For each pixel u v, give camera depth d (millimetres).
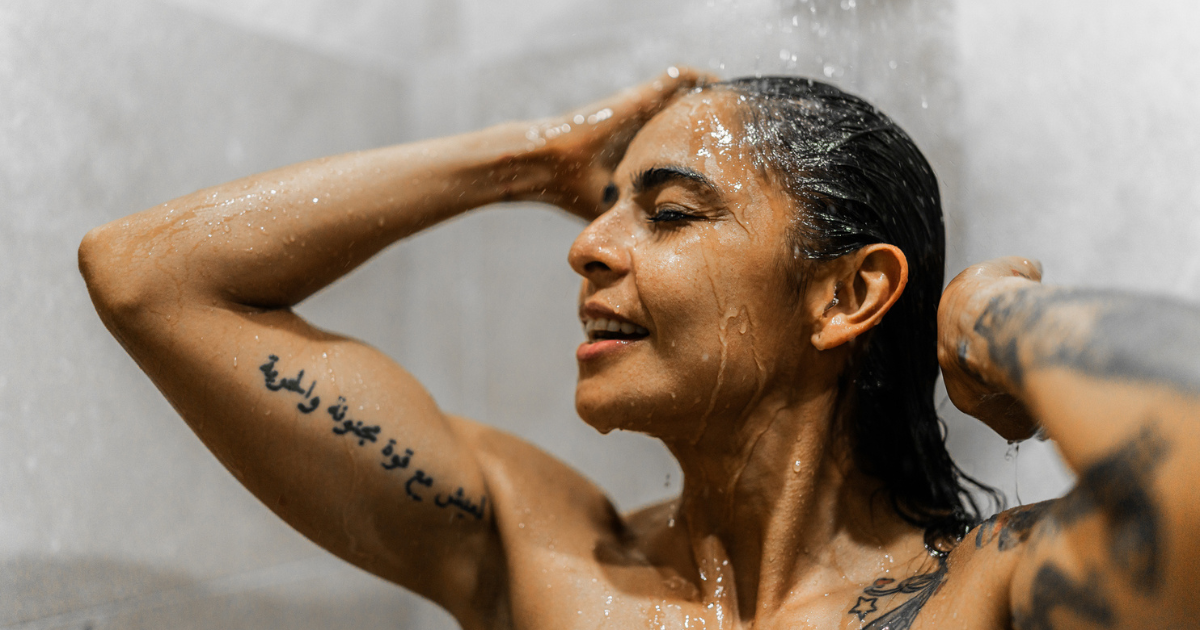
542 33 1175
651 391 574
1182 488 305
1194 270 832
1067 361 358
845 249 579
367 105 1207
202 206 598
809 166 582
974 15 917
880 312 575
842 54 899
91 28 846
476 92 1231
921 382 636
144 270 570
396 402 641
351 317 1201
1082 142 881
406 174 646
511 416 1230
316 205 614
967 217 918
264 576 1022
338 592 1131
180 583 919
